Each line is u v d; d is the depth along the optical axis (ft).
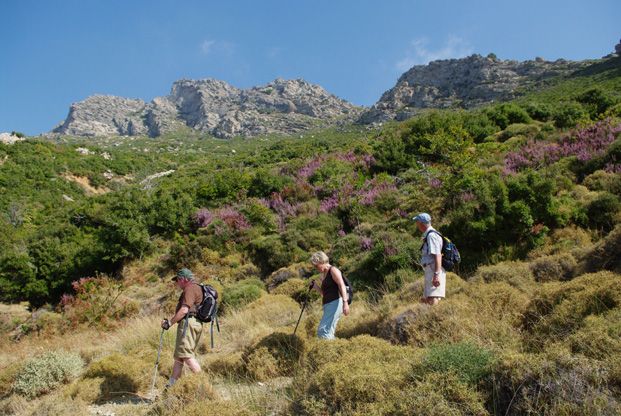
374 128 396.37
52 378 22.13
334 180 62.75
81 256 65.72
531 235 32.58
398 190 54.08
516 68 411.95
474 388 11.62
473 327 16.52
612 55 330.54
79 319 45.39
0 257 72.79
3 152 206.39
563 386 10.28
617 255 22.09
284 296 35.17
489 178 41.57
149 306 46.03
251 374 19.60
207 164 216.95
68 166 215.72
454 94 428.15
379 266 35.70
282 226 57.16
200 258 56.34
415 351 14.85
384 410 11.39
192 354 18.51
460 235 35.14
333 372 13.35
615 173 39.32
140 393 20.39
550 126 63.26
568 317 14.88
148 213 71.97
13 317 57.47
